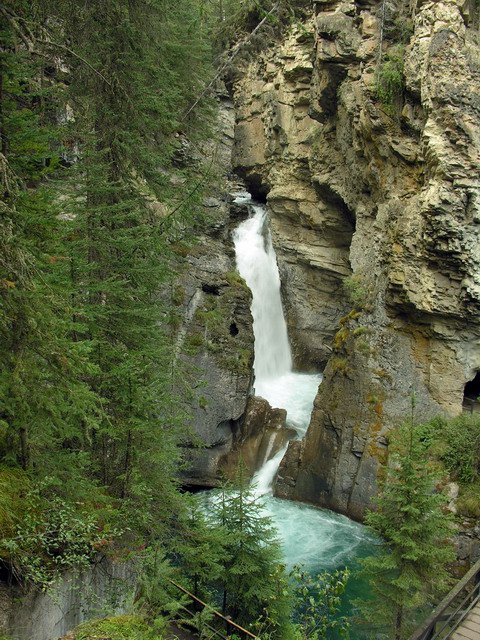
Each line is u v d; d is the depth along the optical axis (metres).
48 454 8.33
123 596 8.89
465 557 15.18
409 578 10.86
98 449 10.79
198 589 11.53
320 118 24.58
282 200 28.19
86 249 11.30
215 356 21.31
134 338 11.62
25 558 6.63
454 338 18.14
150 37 12.57
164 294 20.59
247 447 21.78
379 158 20.19
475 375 18.55
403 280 18.59
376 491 18.03
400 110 18.98
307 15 26.20
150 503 10.73
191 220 13.55
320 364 27.30
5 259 6.50
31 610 6.93
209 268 23.64
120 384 10.21
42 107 11.73
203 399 20.39
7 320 6.53
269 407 22.70
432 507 10.98
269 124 29.91
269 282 28.06
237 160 33.19
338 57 20.80
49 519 7.48
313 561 16.22
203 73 22.78
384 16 19.19
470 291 17.16
